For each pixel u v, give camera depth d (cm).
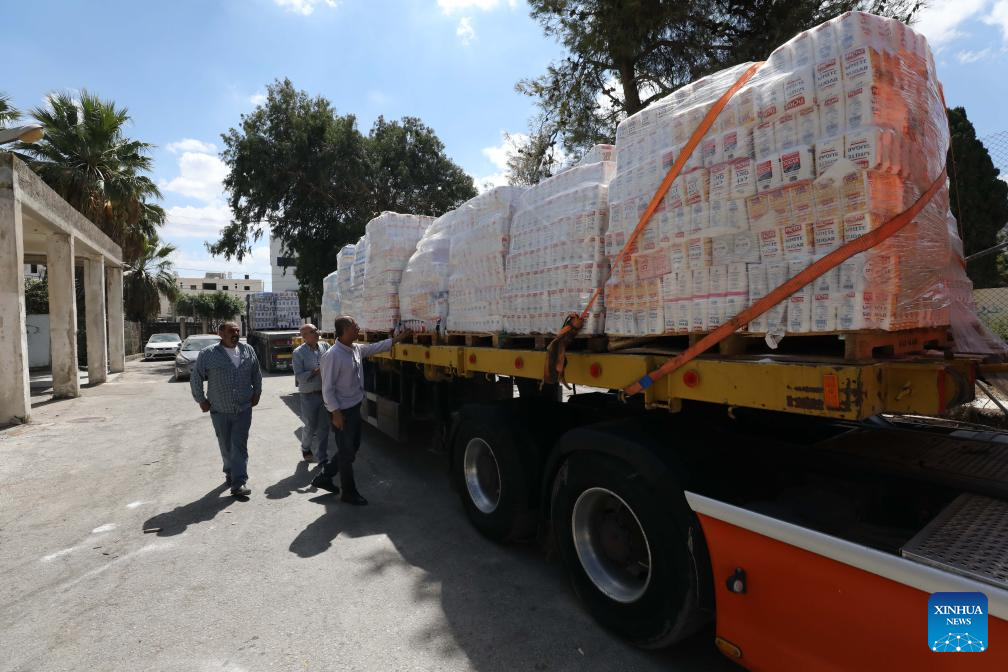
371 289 651
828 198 205
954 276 267
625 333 292
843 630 197
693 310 253
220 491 545
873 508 239
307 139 2161
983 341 276
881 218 196
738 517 227
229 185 2273
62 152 1858
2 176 925
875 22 205
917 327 219
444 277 495
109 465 655
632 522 286
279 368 1792
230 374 523
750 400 230
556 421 388
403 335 570
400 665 269
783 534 212
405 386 625
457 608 320
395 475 591
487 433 397
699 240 247
